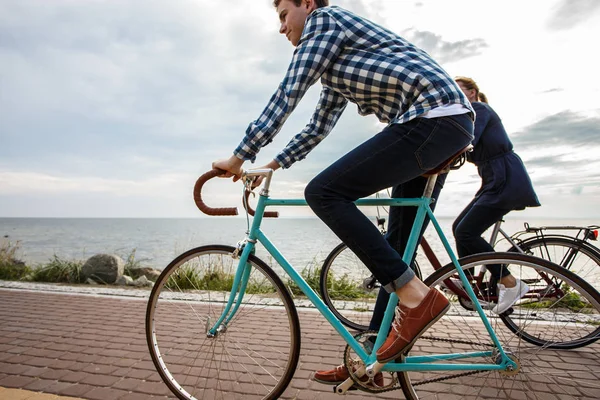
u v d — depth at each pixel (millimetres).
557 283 1902
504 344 1880
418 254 3133
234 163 1767
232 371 2486
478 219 2990
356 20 1717
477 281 1931
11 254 7336
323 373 2002
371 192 1650
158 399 2203
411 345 1638
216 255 2104
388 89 1650
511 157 2963
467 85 3250
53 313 3947
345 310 3639
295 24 1890
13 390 2295
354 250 1646
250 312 2604
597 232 2896
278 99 1698
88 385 2365
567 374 2061
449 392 2084
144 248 20812
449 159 1656
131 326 3496
